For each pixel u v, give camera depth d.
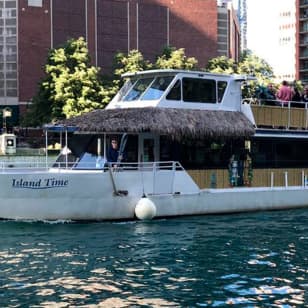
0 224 18.84
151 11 101.12
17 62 91.31
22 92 91.44
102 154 20.44
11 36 91.31
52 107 61.38
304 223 20.34
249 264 14.62
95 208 19.36
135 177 19.83
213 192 21.30
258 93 23.59
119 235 17.88
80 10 95.12
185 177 20.78
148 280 13.18
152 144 20.83
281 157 23.34
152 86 21.48
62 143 23.06
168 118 20.23
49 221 19.09
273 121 23.06
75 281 13.08
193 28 105.00
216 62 74.12
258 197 22.33
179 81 21.19
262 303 11.68
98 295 12.12
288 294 12.23
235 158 22.17
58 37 93.81
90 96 61.25
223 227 19.42
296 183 23.72
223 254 15.67
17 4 91.25
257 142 22.72
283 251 16.05
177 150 21.05
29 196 18.75
